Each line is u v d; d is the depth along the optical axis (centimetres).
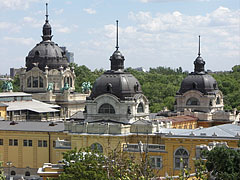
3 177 13375
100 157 11400
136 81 16988
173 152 14438
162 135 15062
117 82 16562
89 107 16688
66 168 10988
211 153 10344
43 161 17325
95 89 16725
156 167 14362
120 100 16325
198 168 8456
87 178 10725
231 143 13988
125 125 15750
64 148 16250
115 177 8356
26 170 17512
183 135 14388
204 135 14350
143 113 16900
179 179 8112
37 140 17412
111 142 15562
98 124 15812
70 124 16562
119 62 17012
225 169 10256
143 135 15562
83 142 15950
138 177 8081
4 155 17788
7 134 17738
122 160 9650
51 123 17612
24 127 17688
